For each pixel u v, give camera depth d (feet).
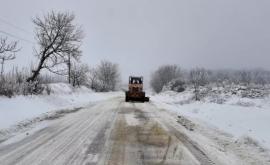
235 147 27.04
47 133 33.40
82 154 23.86
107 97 143.23
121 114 55.16
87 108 67.67
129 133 33.83
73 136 31.65
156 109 67.62
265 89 131.44
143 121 44.93
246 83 161.17
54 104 71.05
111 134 33.01
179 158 22.91
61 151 24.82
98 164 21.11
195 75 184.24
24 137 30.96
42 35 80.28
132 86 103.40
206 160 22.41
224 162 21.94
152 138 30.96
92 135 32.32
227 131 35.99
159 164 21.22
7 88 59.26
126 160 22.21
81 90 136.67
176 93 186.50
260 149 26.22
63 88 108.06
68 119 46.29
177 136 32.30
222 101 99.81
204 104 82.53
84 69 164.55
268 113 54.70
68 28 81.15
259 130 36.73
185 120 46.75
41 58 79.92
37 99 66.85
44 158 22.58
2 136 31.35
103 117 49.67
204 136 32.58
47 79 97.04
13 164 20.97
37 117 47.70
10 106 50.31
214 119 49.57
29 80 76.69
